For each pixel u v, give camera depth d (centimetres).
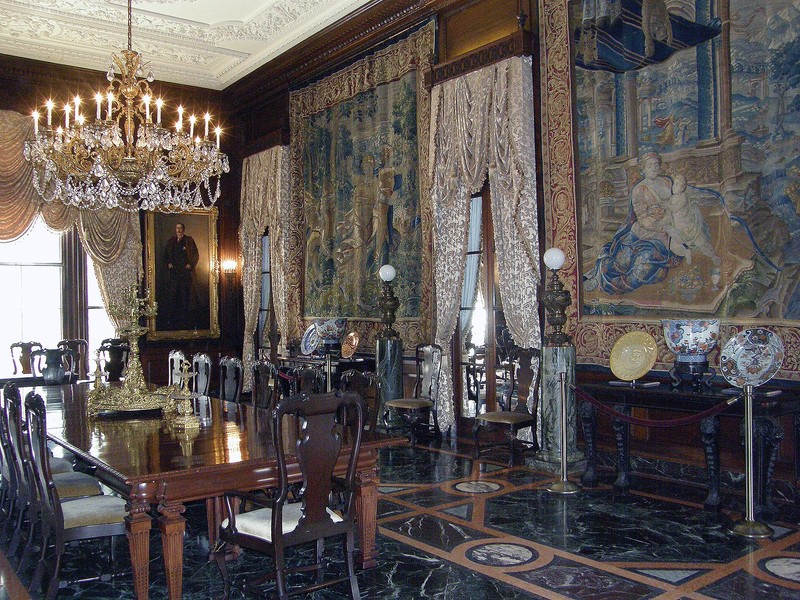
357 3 946
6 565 471
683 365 572
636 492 616
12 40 1076
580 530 515
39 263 1197
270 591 416
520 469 709
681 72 636
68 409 601
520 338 766
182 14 993
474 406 863
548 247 748
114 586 432
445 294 852
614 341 683
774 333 557
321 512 383
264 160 1230
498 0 809
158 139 692
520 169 754
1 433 496
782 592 400
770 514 526
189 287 1317
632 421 579
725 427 606
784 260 565
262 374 636
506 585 417
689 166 629
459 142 828
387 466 728
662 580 420
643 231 664
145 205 808
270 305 1260
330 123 1088
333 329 1003
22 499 482
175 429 499
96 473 430
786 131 565
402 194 937
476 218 863
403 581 426
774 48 573
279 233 1187
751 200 586
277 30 1048
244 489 403
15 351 1172
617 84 686
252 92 1270
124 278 1237
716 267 609
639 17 668
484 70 799
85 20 1006
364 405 394
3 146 1129
